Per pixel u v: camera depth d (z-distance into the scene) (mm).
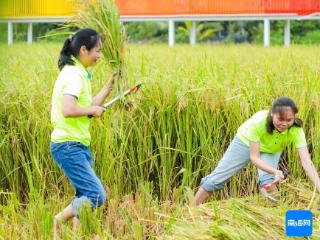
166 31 35781
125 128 6836
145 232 5645
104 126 6723
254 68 9641
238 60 11617
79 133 5566
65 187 6707
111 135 6691
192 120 7020
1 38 24172
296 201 6246
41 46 16906
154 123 7023
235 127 7043
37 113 7008
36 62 10609
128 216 5902
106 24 6070
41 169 6699
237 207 5629
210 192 6465
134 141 6973
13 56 12016
